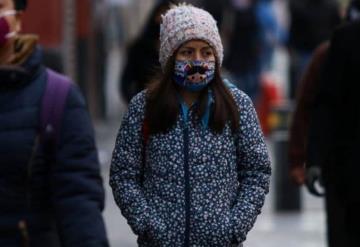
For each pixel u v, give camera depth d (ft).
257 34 95.35
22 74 21.71
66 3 49.21
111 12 103.14
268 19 107.86
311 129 32.45
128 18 113.80
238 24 94.58
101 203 21.84
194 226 23.00
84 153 21.77
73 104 21.97
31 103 21.75
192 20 23.17
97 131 85.25
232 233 23.09
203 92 23.38
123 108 104.22
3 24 22.11
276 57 144.15
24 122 21.58
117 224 51.98
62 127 21.81
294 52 85.92
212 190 23.13
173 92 23.34
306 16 84.74
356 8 33.58
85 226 21.35
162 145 23.21
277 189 56.29
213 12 66.80
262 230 51.98
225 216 23.12
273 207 56.59
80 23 64.34
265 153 23.61
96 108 89.61
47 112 21.75
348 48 31.71
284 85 112.47
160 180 23.18
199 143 23.15
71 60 49.16
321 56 34.53
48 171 21.74
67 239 21.35
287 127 56.03
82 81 71.00
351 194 31.42
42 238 21.68
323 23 84.89
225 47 94.79
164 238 22.97
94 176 21.79
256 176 23.54
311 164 32.45
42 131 21.65
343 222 31.99
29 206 21.54
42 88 21.90
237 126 23.34
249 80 96.07
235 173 23.48
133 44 41.98
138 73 42.04
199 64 23.08
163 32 23.54
